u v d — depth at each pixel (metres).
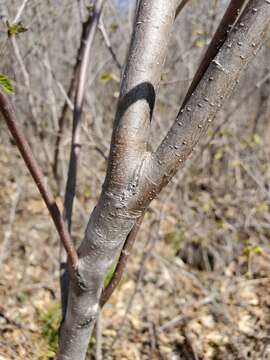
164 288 3.76
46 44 3.09
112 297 3.62
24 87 3.07
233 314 3.44
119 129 1.07
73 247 1.18
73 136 1.66
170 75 4.14
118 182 1.08
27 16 2.89
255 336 3.16
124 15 3.67
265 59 4.50
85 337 1.30
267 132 5.41
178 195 4.19
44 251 4.01
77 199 4.14
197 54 4.19
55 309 3.19
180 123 1.02
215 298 3.59
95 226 1.14
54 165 3.04
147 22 1.09
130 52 1.10
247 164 4.46
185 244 4.18
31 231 4.22
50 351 2.79
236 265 4.12
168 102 4.27
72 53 3.84
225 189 4.70
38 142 3.96
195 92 1.00
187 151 1.04
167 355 3.08
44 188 1.14
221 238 4.26
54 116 3.43
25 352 2.71
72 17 3.76
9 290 3.42
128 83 1.08
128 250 1.36
